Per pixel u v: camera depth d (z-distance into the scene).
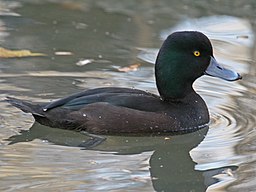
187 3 18.16
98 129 11.13
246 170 10.07
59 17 17.12
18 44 15.23
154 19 17.08
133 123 11.15
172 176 9.95
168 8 17.84
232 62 14.51
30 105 11.33
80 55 14.73
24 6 17.81
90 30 16.31
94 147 10.80
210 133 11.47
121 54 14.87
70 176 9.68
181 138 11.43
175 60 11.74
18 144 10.73
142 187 9.43
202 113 11.73
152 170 10.06
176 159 10.60
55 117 11.19
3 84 12.88
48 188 9.25
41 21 16.80
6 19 16.88
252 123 11.74
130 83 13.27
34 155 10.38
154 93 12.77
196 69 11.82
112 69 13.98
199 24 16.75
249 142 11.05
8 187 9.24
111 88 11.74
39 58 14.42
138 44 15.51
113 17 17.19
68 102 11.38
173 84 11.76
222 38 15.95
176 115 11.48
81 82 13.20
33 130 11.24
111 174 9.82
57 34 15.99
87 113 11.17
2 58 14.29
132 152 10.78
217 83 13.51
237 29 16.50
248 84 13.43
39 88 12.79
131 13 17.50
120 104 11.27
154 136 11.33
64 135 11.19
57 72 13.64
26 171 9.78
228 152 10.73
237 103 12.56
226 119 11.94
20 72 13.52
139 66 14.20
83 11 17.58
